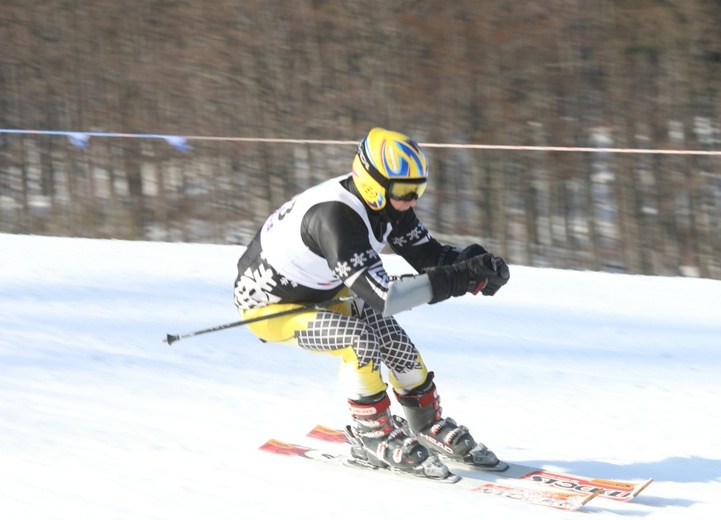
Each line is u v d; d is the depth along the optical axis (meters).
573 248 50.09
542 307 26.00
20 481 11.79
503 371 19.41
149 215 57.22
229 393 16.69
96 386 16.69
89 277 27.39
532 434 15.41
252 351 19.69
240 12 54.22
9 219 59.66
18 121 59.22
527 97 49.91
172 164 56.34
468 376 18.94
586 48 48.97
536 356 20.81
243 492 11.88
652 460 14.22
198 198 56.22
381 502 11.72
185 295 25.52
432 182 51.75
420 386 13.26
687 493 12.71
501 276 12.12
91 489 11.65
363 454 13.22
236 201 55.69
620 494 12.12
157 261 30.20
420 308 25.27
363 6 51.78
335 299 12.61
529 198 50.34
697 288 29.39
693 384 18.81
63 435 13.76
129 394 16.28
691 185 48.12
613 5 48.25
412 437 12.90
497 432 15.48
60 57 58.19
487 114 50.44
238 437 14.27
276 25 53.75
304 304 12.89
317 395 16.80
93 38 57.31
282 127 54.38
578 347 21.81
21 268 28.28
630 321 24.70
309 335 12.70
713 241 48.25
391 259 32.47
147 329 21.55
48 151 58.88
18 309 23.02
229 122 55.34
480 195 51.06
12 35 58.69
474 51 50.19
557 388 18.25
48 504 11.09
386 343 13.02
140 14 56.19
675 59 47.97
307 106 53.78
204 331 12.81
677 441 15.17
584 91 49.31
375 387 12.67
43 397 15.76
